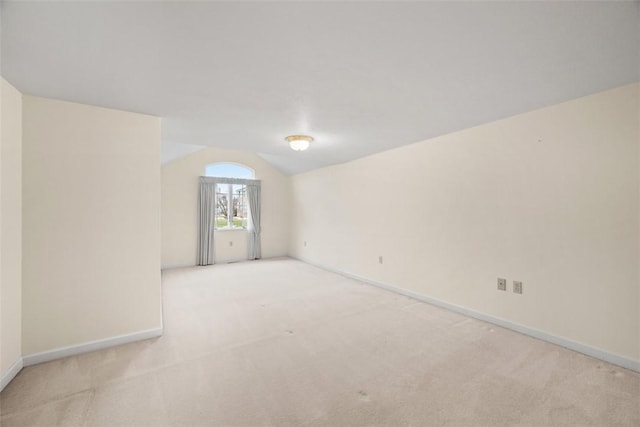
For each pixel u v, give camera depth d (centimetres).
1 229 180
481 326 277
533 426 148
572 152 225
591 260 217
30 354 205
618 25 130
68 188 219
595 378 189
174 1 113
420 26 131
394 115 257
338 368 203
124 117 240
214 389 178
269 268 564
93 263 228
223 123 278
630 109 197
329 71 175
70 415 155
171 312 317
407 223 377
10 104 189
